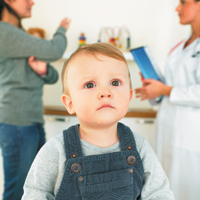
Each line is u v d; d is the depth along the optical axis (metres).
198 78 0.99
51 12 1.95
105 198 0.45
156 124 1.21
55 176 0.49
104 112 0.42
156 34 1.85
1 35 0.98
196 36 1.07
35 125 1.13
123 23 1.89
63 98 0.51
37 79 1.14
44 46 1.07
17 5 1.05
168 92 1.07
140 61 1.17
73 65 0.47
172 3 1.79
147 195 0.50
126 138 0.51
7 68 1.04
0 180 1.43
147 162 0.51
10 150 1.05
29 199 0.46
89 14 1.92
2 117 1.03
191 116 1.01
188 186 1.02
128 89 0.47
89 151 0.48
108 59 0.45
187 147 1.01
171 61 1.14
